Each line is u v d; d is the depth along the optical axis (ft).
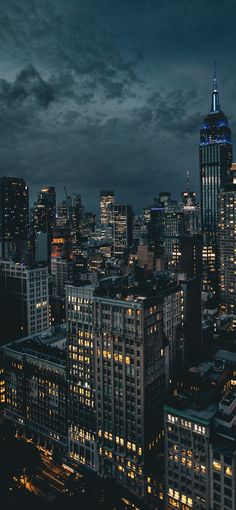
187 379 508.12
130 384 477.36
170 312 579.89
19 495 442.09
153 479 455.63
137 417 474.08
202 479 399.24
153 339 484.33
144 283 597.93
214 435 394.73
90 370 528.22
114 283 588.09
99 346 506.07
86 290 521.24
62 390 580.30
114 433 501.15
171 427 420.77
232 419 392.47
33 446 565.94
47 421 611.88
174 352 596.29
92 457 534.37
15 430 636.07
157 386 499.51
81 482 467.93
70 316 549.54
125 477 491.31
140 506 465.47
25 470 508.12
